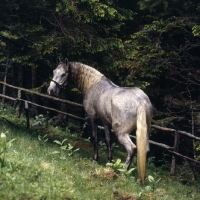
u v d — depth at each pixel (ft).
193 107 45.24
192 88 49.19
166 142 51.78
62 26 41.83
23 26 40.78
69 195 19.86
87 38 42.29
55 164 25.82
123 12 46.24
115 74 45.65
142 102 26.22
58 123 49.37
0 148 22.90
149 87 49.60
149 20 53.11
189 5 49.01
